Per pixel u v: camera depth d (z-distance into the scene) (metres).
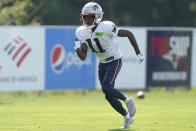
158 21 122.56
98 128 31.05
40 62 54.50
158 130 30.06
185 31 60.50
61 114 38.44
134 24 119.94
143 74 58.81
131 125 32.16
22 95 58.09
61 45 55.31
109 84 29.77
